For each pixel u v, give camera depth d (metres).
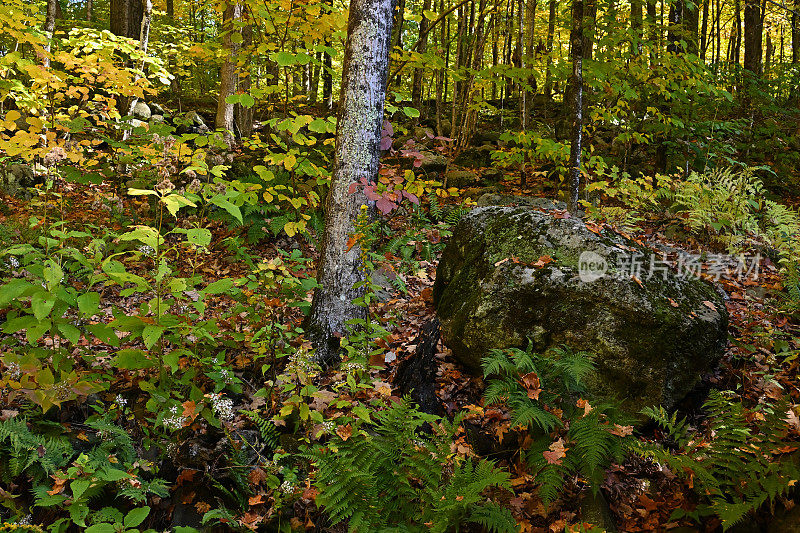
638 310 3.87
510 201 7.82
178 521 3.03
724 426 3.12
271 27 5.79
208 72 16.03
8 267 4.12
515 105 15.76
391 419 3.18
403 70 6.29
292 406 3.21
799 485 2.95
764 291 5.29
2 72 6.45
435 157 10.00
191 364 3.78
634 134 8.09
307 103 16.25
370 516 2.87
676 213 7.02
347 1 8.63
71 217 6.96
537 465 3.22
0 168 7.95
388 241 6.92
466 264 4.77
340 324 4.28
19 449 2.86
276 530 3.01
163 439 3.37
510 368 3.41
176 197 3.02
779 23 15.05
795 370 4.15
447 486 2.92
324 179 5.30
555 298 4.04
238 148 10.05
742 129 10.24
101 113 7.46
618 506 3.23
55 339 4.27
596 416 3.24
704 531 3.00
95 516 2.64
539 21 17.59
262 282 3.98
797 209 8.82
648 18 7.99
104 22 17.77
